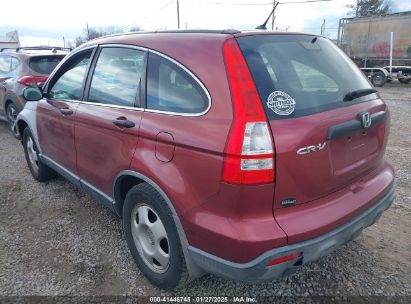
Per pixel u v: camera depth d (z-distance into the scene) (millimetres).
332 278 2922
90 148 3244
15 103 6879
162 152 2443
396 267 3047
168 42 2646
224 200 2115
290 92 2250
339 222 2311
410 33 19969
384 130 2881
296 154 2090
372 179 2775
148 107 2664
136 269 3068
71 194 4500
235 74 2176
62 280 2941
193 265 2453
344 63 2898
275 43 2500
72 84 3676
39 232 3656
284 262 2117
